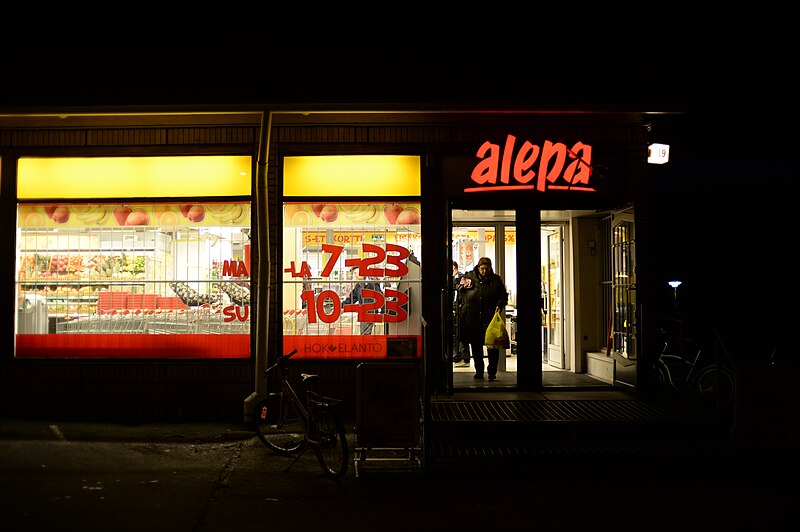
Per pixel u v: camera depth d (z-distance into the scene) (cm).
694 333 929
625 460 631
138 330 807
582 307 954
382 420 622
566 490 570
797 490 571
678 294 1066
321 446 609
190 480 587
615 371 843
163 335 805
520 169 795
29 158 816
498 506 529
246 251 805
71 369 793
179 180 809
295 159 805
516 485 583
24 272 812
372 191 805
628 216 820
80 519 490
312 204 806
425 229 801
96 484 572
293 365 793
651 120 837
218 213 809
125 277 811
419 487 577
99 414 791
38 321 809
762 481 596
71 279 812
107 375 793
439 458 641
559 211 905
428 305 798
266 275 752
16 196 812
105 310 809
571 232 958
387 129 801
